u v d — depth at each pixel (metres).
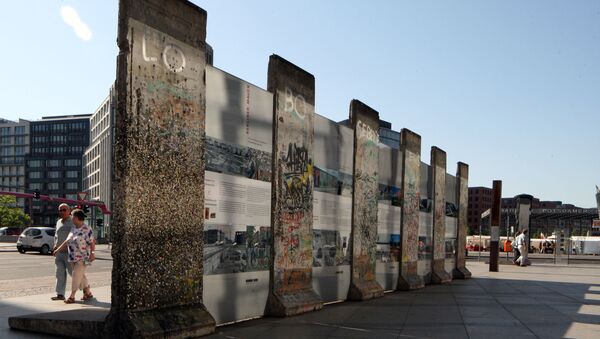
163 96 7.68
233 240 9.25
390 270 16.34
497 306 12.44
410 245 17.67
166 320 7.46
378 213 15.52
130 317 6.96
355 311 11.23
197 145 8.31
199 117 8.38
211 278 8.73
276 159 10.38
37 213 170.00
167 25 7.80
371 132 14.77
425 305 12.52
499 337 8.36
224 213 9.05
